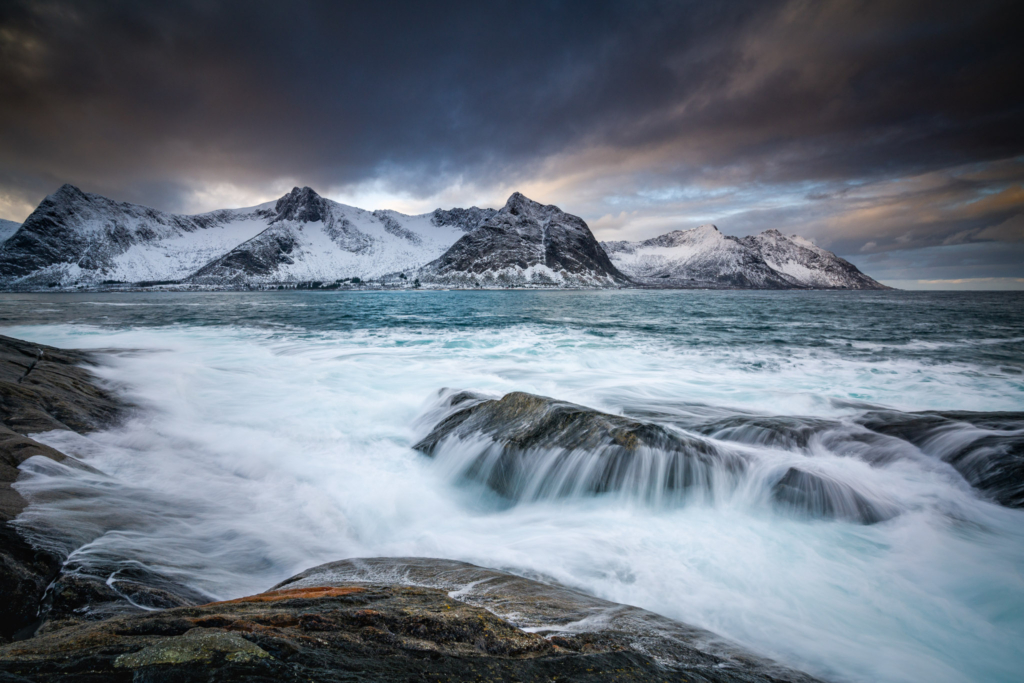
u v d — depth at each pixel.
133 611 2.48
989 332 22.31
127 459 5.58
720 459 5.32
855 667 2.66
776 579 3.57
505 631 1.88
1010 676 2.69
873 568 3.74
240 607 1.96
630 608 2.84
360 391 9.90
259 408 8.65
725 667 2.08
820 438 6.60
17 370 7.86
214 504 4.65
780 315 35.62
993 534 4.27
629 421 5.75
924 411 7.50
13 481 3.72
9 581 2.44
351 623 1.77
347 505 5.00
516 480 5.60
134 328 23.98
